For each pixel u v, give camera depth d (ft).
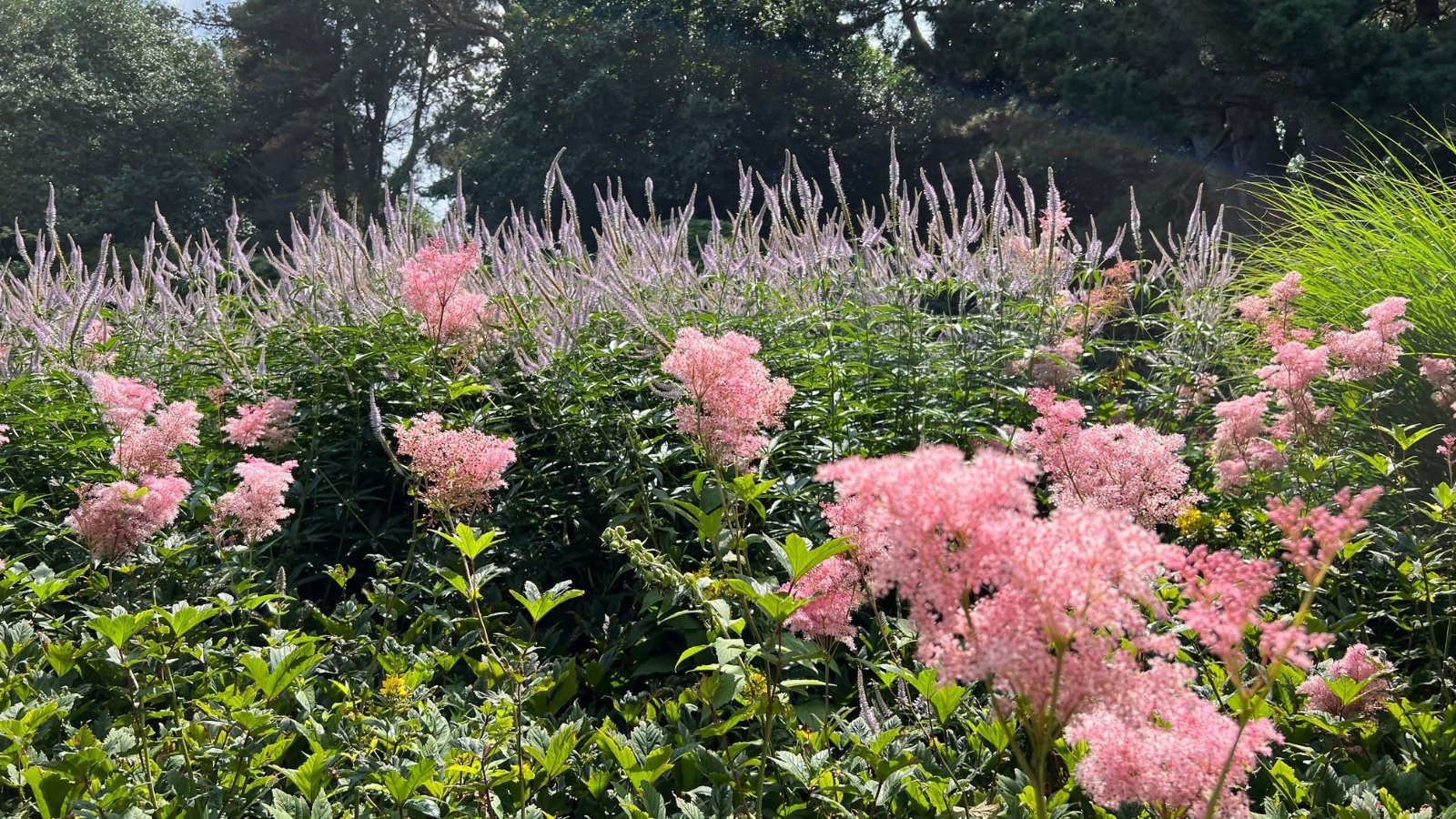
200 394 20.21
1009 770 9.86
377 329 19.67
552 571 15.78
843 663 12.91
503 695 9.94
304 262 22.50
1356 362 14.06
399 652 11.89
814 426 16.47
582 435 16.78
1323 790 9.27
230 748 10.03
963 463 5.90
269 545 15.88
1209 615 5.63
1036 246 19.94
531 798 10.05
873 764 9.00
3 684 11.01
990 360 18.13
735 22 107.14
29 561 16.88
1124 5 75.87
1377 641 13.56
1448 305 18.21
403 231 21.56
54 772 9.36
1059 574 5.44
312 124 146.92
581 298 18.84
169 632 10.85
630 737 10.72
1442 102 62.18
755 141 104.63
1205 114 74.79
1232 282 23.21
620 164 104.63
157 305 24.39
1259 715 6.44
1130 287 19.97
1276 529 13.87
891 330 19.07
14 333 21.11
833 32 102.17
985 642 5.48
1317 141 72.84
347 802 9.89
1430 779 9.96
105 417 13.99
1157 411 19.04
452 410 17.83
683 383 11.73
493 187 111.24
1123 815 8.71
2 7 128.16
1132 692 5.62
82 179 124.98
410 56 143.23
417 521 13.79
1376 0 67.92
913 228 20.18
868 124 103.60
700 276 20.21
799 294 20.42
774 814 9.72
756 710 9.76
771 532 14.46
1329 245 22.57
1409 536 12.60
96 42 133.28
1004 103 91.61
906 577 5.76
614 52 106.01
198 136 135.85
